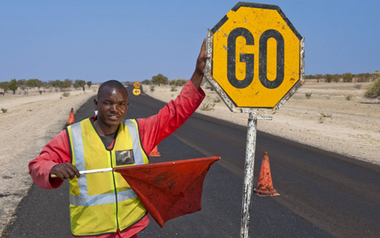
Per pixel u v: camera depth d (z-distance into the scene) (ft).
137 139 7.62
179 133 49.60
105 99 7.22
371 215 19.11
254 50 7.46
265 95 7.54
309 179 26.50
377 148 41.16
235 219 18.06
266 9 7.49
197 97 7.72
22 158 32.04
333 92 180.55
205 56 7.27
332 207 20.30
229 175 27.04
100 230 7.11
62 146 7.18
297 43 7.66
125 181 7.33
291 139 46.60
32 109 110.11
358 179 26.68
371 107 104.58
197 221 17.76
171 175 7.33
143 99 151.02
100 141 7.29
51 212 18.38
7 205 19.29
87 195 7.11
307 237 16.06
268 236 16.07
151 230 16.67
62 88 431.84
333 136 51.24
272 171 28.81
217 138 45.98
